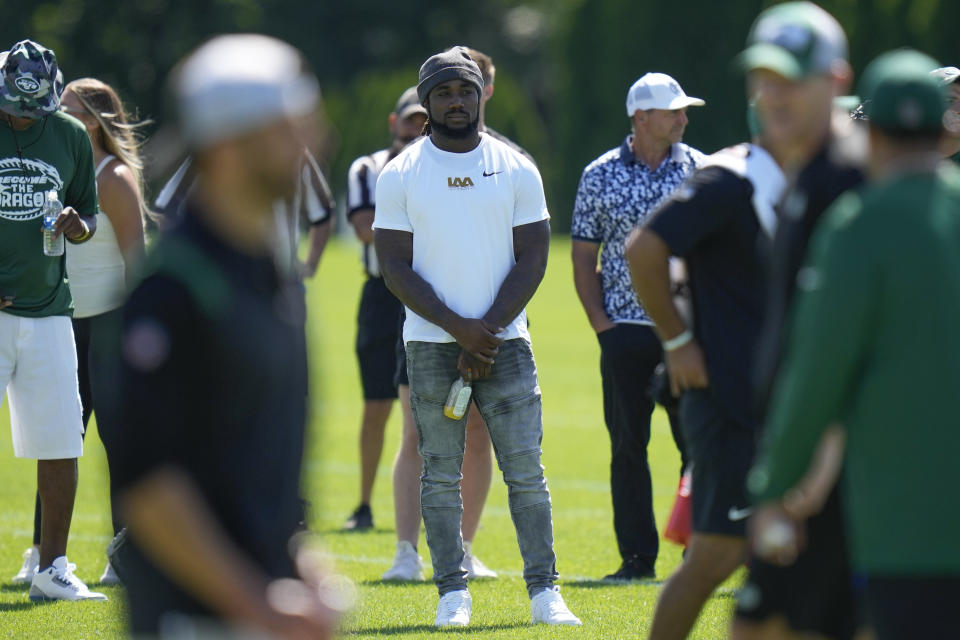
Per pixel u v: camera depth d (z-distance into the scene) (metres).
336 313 103.81
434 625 23.39
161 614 11.02
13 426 25.97
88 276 28.16
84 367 28.59
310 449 12.22
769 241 16.33
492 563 30.95
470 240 23.59
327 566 12.38
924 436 12.41
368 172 34.50
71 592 25.72
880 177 13.14
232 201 11.12
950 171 13.11
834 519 14.76
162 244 11.12
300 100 11.09
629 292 28.31
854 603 15.05
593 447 50.25
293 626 10.98
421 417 24.05
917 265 12.34
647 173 28.62
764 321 16.47
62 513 25.94
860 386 12.82
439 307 23.23
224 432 11.13
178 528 10.62
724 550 16.81
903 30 156.88
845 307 12.46
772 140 16.23
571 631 22.45
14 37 195.38
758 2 186.38
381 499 40.38
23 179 25.33
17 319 25.48
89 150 26.53
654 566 29.03
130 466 10.63
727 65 188.25
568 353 82.25
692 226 16.31
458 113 23.66
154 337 10.73
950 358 12.35
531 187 24.08
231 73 10.86
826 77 15.04
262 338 11.18
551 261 164.12
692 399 17.03
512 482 23.98
